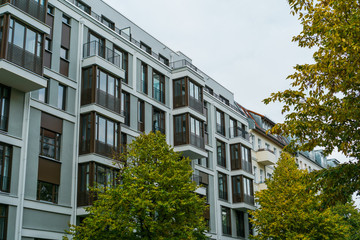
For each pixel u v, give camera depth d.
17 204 22.12
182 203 21.56
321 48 14.51
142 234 21.61
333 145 14.19
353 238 39.28
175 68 37.22
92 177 25.66
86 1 30.73
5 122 22.73
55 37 26.55
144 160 24.17
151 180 22.53
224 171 42.41
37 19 23.94
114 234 21.05
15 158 22.64
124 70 30.77
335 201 13.77
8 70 21.78
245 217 44.16
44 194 24.14
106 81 28.28
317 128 13.95
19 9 23.06
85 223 22.95
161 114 35.19
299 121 14.20
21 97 23.70
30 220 22.83
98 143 26.69
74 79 27.38
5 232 21.38
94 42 29.53
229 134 44.97
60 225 24.44
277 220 31.58
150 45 36.56
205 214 38.09
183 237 21.62
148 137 25.00
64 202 25.00
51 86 25.72
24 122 23.48
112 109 28.36
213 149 41.47
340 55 13.94
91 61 27.77
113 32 31.05
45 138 24.88
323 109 14.01
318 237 31.09
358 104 13.30
